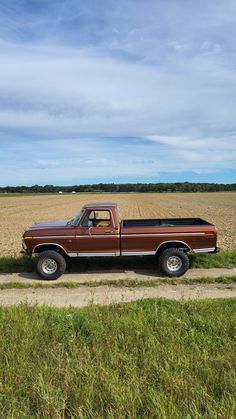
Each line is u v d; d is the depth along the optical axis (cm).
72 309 665
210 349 497
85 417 349
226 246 1469
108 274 980
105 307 668
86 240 957
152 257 1138
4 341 513
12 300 782
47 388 393
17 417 353
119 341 518
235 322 578
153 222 1141
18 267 1079
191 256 1138
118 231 955
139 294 804
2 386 404
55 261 939
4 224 2777
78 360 462
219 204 5869
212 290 830
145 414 355
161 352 479
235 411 350
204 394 381
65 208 5016
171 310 645
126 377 423
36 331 548
